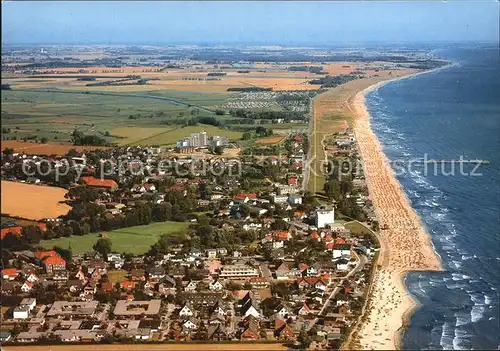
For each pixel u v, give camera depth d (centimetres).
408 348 16800
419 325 18075
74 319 18438
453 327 17950
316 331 17512
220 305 18788
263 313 18600
